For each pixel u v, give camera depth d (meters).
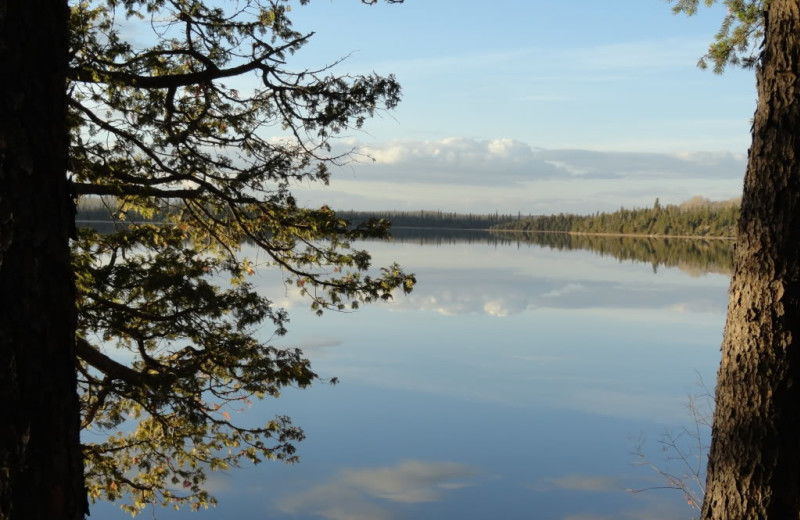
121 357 11.11
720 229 144.50
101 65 5.89
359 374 17.17
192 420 6.48
